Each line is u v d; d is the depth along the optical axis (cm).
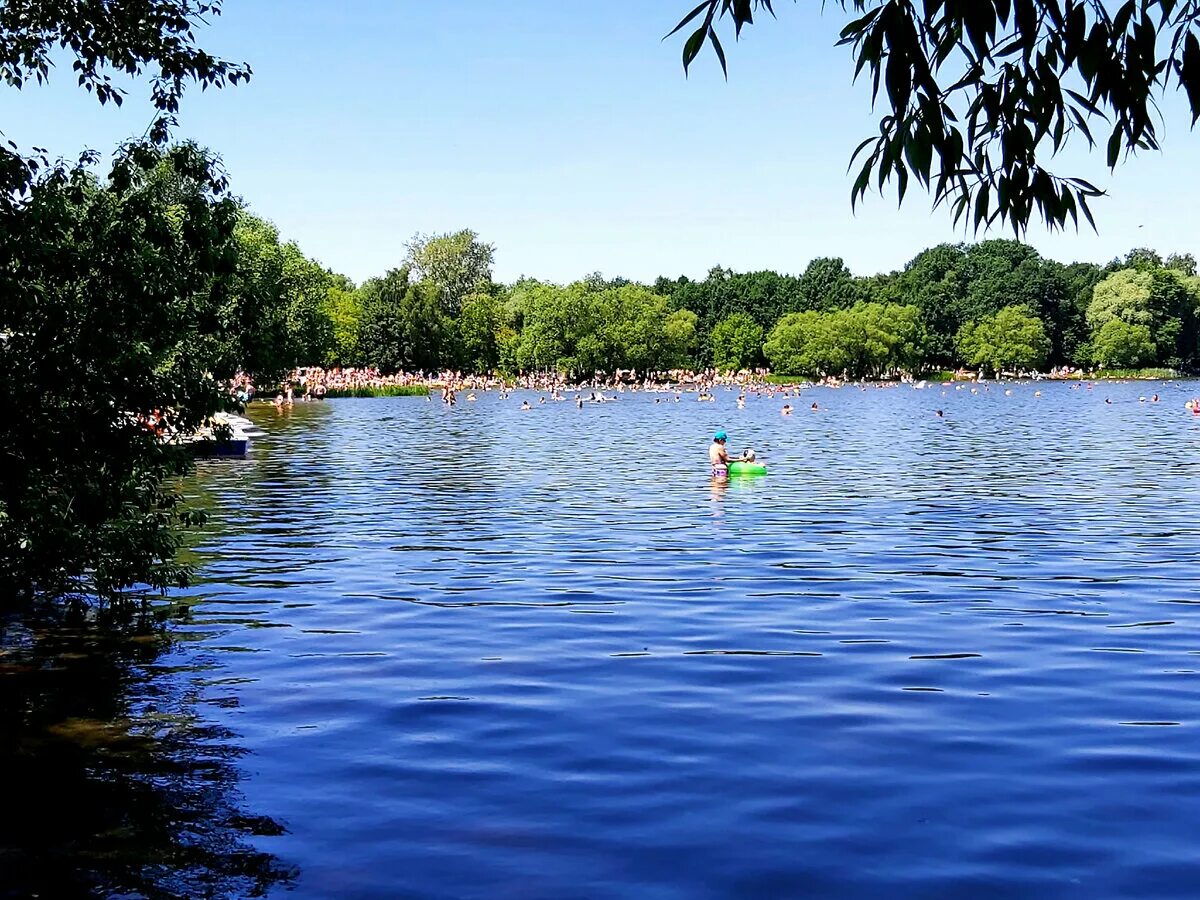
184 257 1410
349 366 13238
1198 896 646
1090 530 2214
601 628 1380
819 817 769
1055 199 546
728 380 15600
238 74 1387
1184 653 1238
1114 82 516
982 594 1587
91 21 1356
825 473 3475
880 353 15262
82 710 1039
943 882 666
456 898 650
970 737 945
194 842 735
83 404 1385
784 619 1429
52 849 726
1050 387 13550
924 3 503
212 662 1216
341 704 1054
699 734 955
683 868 689
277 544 2069
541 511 2561
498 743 934
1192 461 3828
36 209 1213
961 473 3456
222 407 1513
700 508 2605
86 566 1504
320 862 702
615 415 7444
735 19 532
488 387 13138
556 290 13800
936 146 527
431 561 1884
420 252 15712
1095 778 843
